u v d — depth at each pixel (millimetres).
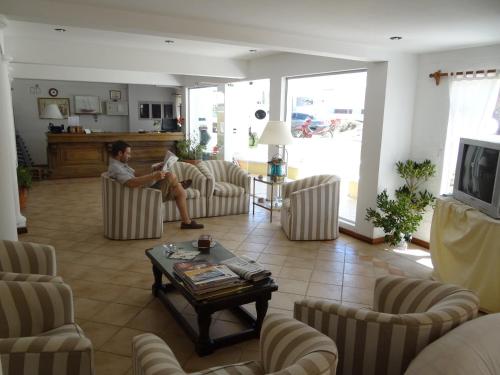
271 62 5906
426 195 4215
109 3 2768
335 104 5496
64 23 2867
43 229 4707
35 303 1796
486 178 3016
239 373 1546
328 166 5766
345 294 3158
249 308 2883
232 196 5480
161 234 4484
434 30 3191
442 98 4078
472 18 2807
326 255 4051
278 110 5859
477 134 3748
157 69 5699
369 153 4410
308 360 1167
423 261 3955
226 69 6262
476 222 2941
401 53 4164
